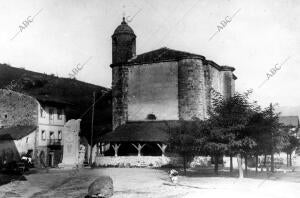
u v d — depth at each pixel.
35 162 49.44
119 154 47.00
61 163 53.50
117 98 50.50
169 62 48.25
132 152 46.66
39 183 29.28
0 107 53.53
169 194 21.83
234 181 26.98
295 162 62.84
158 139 41.41
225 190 22.53
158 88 48.53
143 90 49.34
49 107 53.56
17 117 52.19
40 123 51.22
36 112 50.88
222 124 28.88
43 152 51.16
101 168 41.34
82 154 55.47
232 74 57.16
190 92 46.12
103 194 21.44
